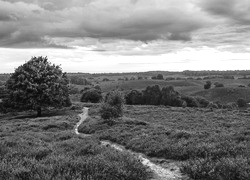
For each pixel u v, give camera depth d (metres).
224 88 163.62
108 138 19.48
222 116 35.28
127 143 16.28
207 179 8.48
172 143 13.96
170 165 10.87
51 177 7.51
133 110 49.59
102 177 8.01
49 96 49.47
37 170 7.96
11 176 7.47
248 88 163.12
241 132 15.56
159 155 12.67
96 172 8.23
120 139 17.88
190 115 37.59
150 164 11.27
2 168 7.93
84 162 9.05
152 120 33.72
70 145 13.62
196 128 23.28
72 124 33.28
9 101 50.50
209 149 11.37
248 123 25.77
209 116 35.88
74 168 8.51
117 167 8.74
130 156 10.47
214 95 157.38
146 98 94.19
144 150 13.77
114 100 29.95
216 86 185.25
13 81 50.56
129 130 21.38
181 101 91.00
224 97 152.62
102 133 21.38
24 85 49.41
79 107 61.38
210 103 98.25
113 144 17.41
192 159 10.65
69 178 7.52
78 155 11.23
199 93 164.38
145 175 8.97
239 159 9.12
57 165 8.62
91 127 27.38
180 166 10.21
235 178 8.09
